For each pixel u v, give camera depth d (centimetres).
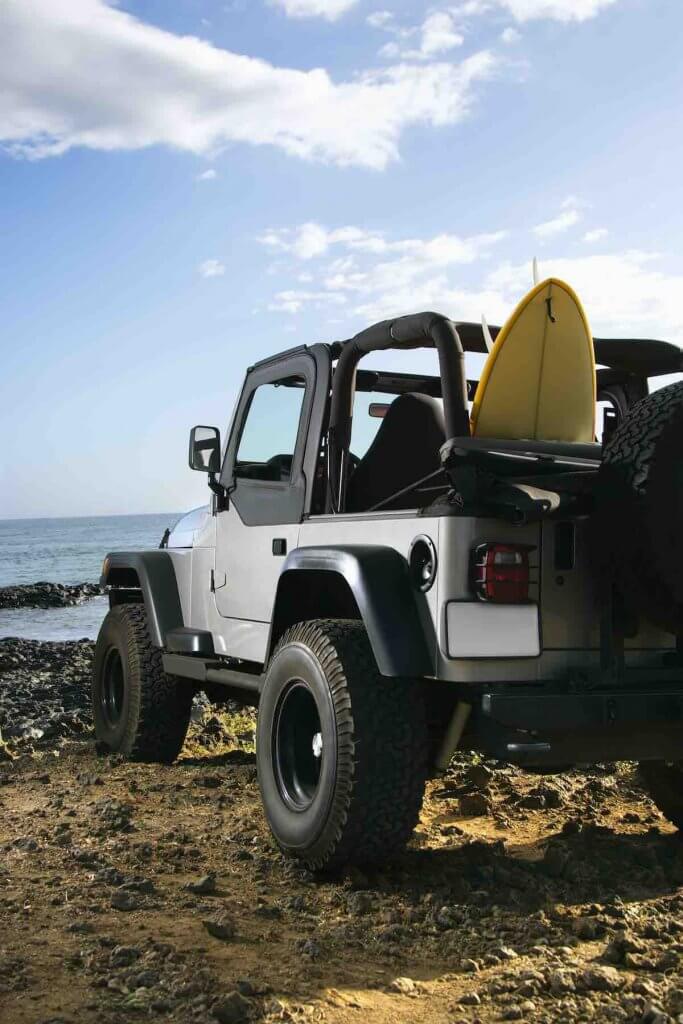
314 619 479
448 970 318
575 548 389
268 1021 278
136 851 435
